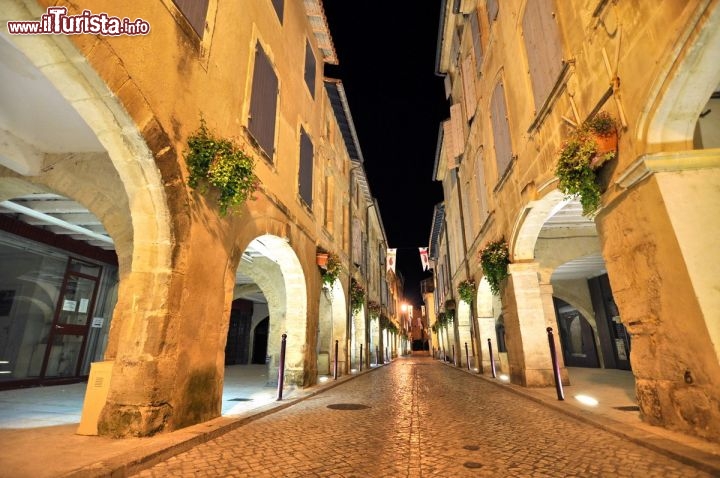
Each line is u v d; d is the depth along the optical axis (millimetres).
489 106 9953
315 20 11375
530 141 7043
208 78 5203
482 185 11312
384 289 27859
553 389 7605
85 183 5633
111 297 10672
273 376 10047
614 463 3195
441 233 25094
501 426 4785
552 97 5898
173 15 4473
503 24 8484
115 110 3562
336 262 10852
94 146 5441
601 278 13672
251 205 6266
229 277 5379
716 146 4203
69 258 9500
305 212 9477
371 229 23062
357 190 18828
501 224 9281
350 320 14828
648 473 2928
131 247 5574
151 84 3979
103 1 3363
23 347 8414
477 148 11820
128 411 3750
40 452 3176
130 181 4047
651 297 3996
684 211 3650
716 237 3576
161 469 3139
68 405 5770
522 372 8070
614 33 4324
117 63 3475
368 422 5152
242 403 6453
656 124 3764
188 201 4469
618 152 4328
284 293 10922
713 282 3445
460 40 13141
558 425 4742
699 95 3533
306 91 10398
